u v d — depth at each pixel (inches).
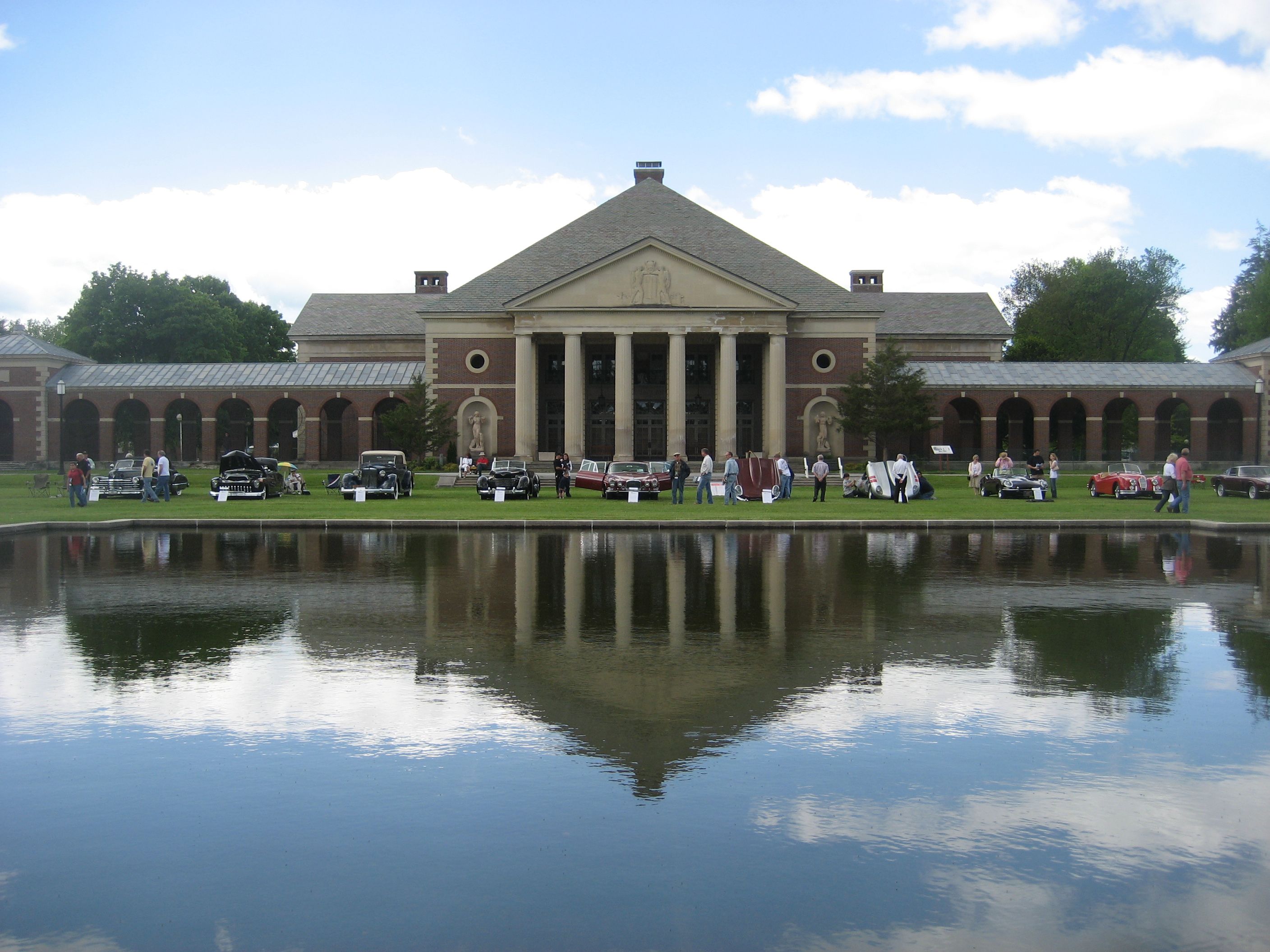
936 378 2600.9
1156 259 3764.8
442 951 191.5
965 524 1162.0
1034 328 3919.8
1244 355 2655.0
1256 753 301.1
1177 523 1166.3
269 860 228.8
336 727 324.2
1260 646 452.4
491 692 366.0
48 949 192.2
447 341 2459.4
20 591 621.6
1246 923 202.2
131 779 278.2
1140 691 370.3
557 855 231.3
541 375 2556.6
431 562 791.7
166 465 1537.9
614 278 2324.1
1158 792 269.6
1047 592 623.5
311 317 2957.7
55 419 2578.7
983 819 251.1
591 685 376.8
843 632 484.7
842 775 280.7
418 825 247.0
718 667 406.9
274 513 1277.1
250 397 2583.7
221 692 366.0
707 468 1470.2
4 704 350.9
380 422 2765.7
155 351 3572.8
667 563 786.2
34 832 243.6
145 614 533.3
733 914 205.6
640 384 2586.1
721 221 2593.5
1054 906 208.5
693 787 271.3
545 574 713.6
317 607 557.6
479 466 2023.9
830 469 2313.0
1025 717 337.4
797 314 2442.2
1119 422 2812.5
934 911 206.7
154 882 219.0
